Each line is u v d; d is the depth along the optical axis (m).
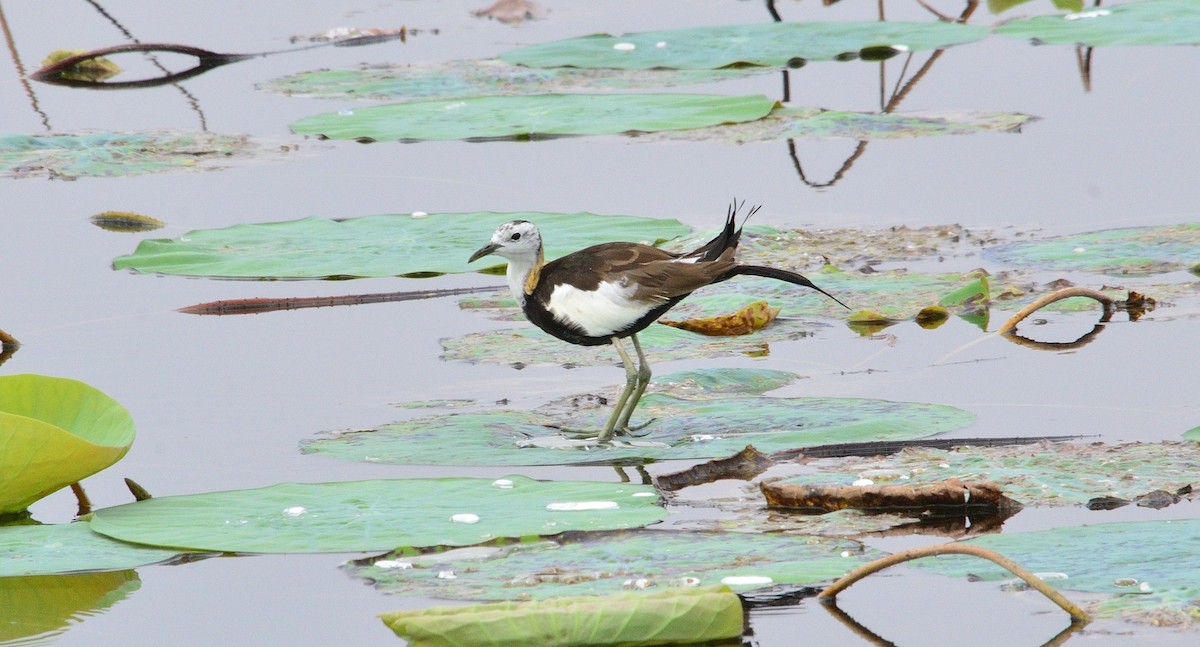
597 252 12.48
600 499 9.88
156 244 17.38
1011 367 13.10
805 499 9.95
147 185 20.38
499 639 7.98
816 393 12.59
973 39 25.75
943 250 16.78
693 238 16.72
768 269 12.16
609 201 19.03
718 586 8.25
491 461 11.09
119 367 13.85
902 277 15.77
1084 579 8.39
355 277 16.25
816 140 21.58
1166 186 18.72
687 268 12.06
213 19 30.31
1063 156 20.16
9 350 14.36
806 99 23.52
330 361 13.95
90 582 9.23
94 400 10.91
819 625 8.30
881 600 8.60
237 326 15.12
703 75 25.02
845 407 11.89
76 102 24.84
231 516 9.77
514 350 14.12
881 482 10.06
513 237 12.54
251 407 12.68
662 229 17.11
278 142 22.39
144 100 24.88
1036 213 18.03
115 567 9.23
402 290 16.34
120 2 31.47
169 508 9.96
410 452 11.34
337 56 27.53
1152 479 9.95
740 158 20.73
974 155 20.42
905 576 8.88
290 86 25.16
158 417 12.48
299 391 13.10
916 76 24.62
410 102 23.70
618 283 12.07
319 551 9.09
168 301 15.95
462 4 32.22
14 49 27.98
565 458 11.12
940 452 10.66
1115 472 10.12
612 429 11.62
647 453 11.17
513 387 13.05
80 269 17.09
